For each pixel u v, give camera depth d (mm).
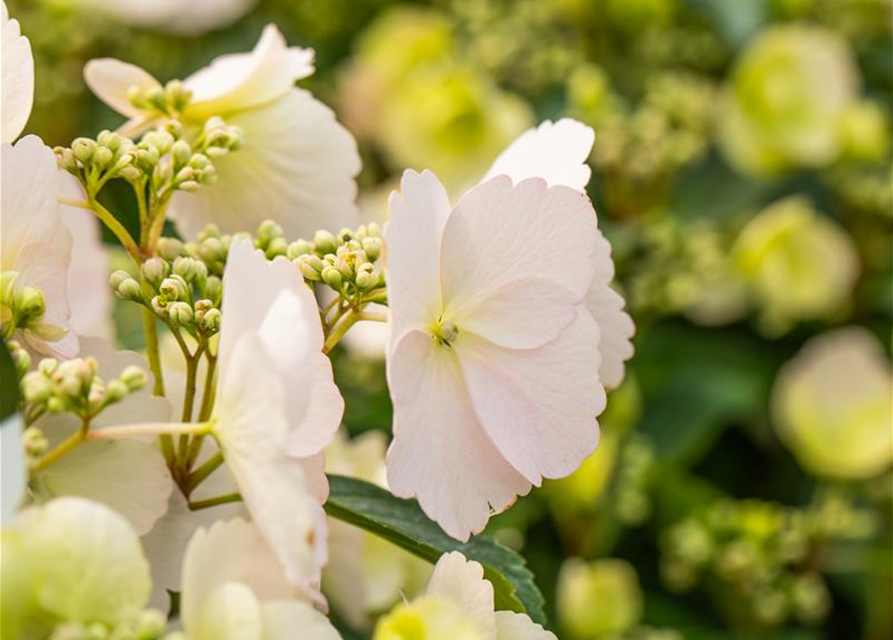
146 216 348
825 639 612
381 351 490
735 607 581
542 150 344
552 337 333
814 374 613
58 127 625
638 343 618
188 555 301
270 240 352
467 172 624
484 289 332
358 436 526
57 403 305
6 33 328
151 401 325
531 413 334
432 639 313
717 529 562
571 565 542
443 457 328
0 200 316
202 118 367
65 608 292
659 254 604
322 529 304
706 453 651
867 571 595
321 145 370
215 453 340
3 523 292
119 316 457
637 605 567
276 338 302
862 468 607
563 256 332
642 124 604
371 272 328
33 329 318
